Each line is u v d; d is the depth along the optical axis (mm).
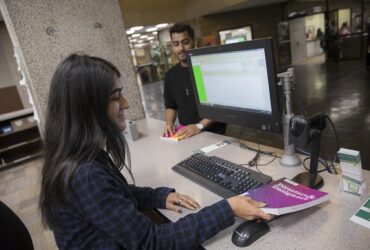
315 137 919
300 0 10242
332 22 9055
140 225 690
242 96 1211
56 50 1909
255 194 855
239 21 9742
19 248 869
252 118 1204
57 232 715
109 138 746
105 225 654
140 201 999
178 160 1366
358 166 810
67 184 639
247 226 746
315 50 12805
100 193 644
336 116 3947
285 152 1118
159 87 10562
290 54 11188
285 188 861
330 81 6309
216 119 1438
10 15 1730
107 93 707
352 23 8547
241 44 1083
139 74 12352
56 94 687
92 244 701
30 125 4480
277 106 1051
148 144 1687
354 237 678
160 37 11289
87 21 2004
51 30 1873
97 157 714
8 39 5527
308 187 870
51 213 687
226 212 760
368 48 6898
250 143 1464
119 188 722
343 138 3209
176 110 2215
